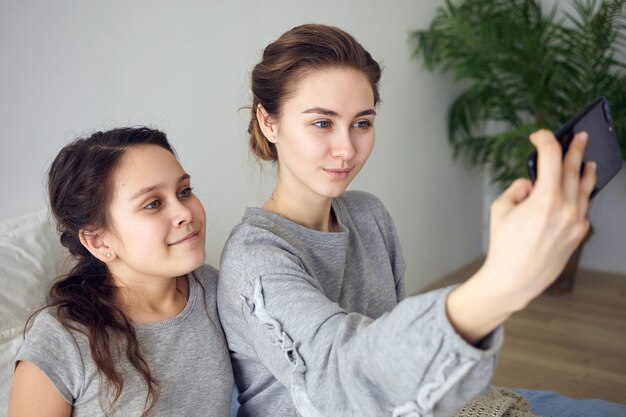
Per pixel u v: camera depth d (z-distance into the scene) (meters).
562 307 3.15
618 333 2.83
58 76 1.59
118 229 0.91
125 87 1.76
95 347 0.86
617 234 3.66
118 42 1.73
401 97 3.04
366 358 0.57
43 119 1.56
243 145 2.18
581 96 3.04
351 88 0.92
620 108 2.98
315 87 0.92
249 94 2.18
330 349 0.66
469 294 0.49
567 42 3.06
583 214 0.46
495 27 3.10
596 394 2.31
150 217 0.90
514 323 2.97
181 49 1.92
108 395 0.87
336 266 1.04
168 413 0.91
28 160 1.54
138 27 1.78
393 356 0.54
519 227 0.46
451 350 0.50
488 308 0.49
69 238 1.00
